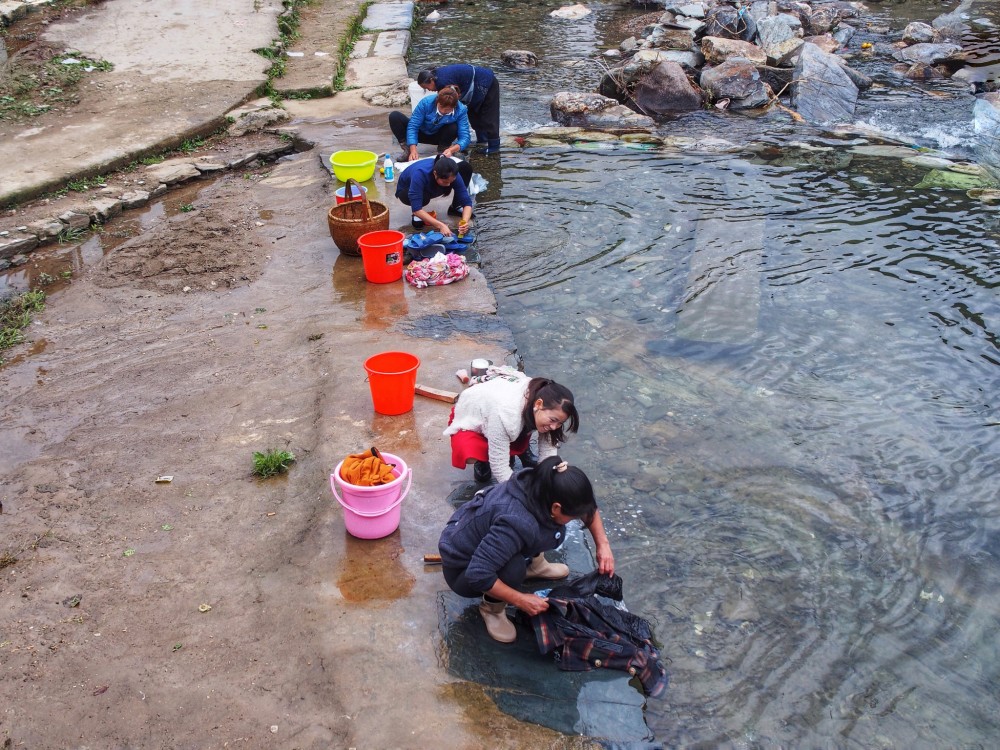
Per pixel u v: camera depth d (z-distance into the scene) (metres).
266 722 3.28
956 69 14.18
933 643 4.01
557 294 7.06
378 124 10.86
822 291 7.13
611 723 3.36
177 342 6.10
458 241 7.53
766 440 5.38
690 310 6.82
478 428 4.26
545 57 14.88
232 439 5.02
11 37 12.62
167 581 3.99
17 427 5.19
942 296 7.04
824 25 15.78
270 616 3.78
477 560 3.43
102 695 3.40
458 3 19.41
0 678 3.47
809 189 9.23
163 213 8.46
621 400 5.74
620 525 4.67
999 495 4.93
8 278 7.15
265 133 10.59
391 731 3.23
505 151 10.46
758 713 3.63
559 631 3.62
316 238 7.76
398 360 5.09
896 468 5.14
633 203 8.83
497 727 3.28
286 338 6.11
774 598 4.24
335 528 4.27
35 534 4.29
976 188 9.19
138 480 4.69
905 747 3.52
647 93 12.33
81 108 10.56
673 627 4.05
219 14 14.48
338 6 16.91
